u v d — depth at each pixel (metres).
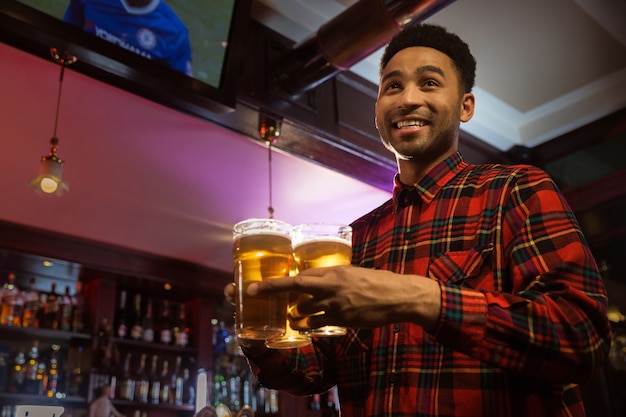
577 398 0.92
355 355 1.06
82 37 2.24
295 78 3.09
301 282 0.74
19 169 3.45
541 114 4.35
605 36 3.55
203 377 1.92
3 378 4.07
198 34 2.60
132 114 3.00
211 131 3.17
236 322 0.87
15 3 2.10
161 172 3.58
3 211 3.95
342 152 3.46
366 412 0.98
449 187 1.08
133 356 4.82
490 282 0.93
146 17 2.44
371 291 0.75
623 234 4.45
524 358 0.78
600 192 4.21
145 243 4.60
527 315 0.78
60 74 2.64
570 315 0.79
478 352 0.78
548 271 0.85
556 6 3.32
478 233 0.98
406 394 0.93
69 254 4.34
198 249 4.78
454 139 1.16
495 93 4.14
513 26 3.49
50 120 3.01
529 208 0.94
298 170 3.62
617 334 4.89
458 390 0.88
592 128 4.23
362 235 1.22
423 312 0.77
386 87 1.17
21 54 2.50
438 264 0.98
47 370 4.30
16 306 4.17
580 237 0.89
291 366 1.09
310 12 3.22
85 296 4.62
